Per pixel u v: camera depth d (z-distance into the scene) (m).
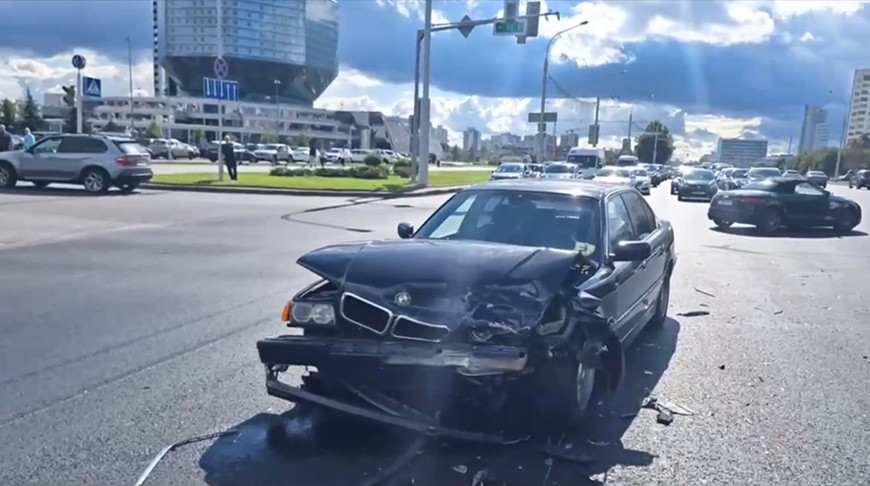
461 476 3.51
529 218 5.26
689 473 3.61
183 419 4.21
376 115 145.88
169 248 11.12
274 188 23.42
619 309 4.85
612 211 5.49
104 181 20.27
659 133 102.62
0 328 6.20
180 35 110.88
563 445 3.89
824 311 7.70
